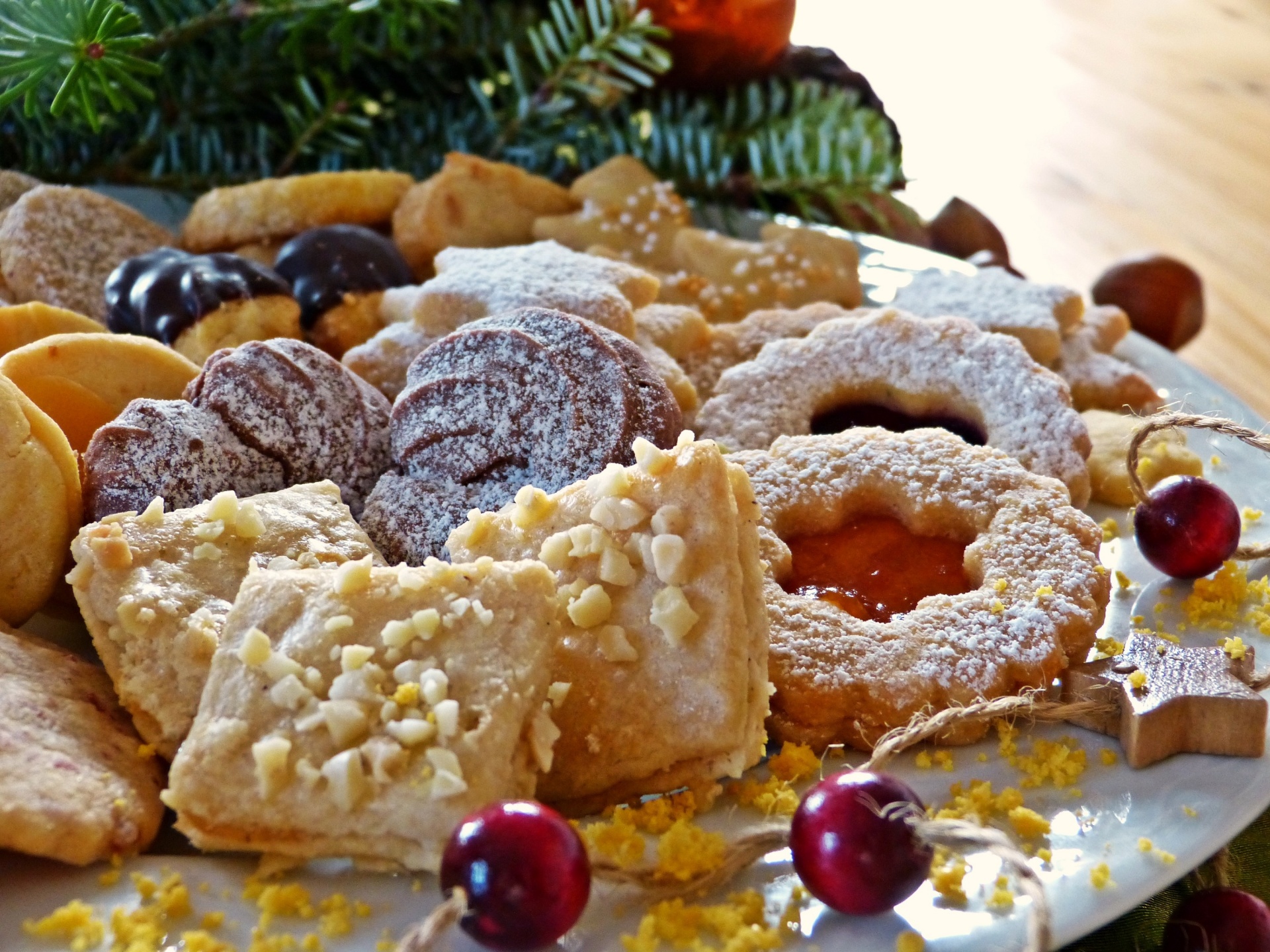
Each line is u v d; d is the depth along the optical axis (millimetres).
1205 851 205
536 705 202
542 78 337
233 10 305
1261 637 240
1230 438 283
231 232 302
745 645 210
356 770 194
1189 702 215
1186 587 249
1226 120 450
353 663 201
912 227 358
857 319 284
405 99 346
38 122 309
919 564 248
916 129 440
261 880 199
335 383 251
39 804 197
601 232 317
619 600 213
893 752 206
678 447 219
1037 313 298
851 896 191
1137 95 468
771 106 347
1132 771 216
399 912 196
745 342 293
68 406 246
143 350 251
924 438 258
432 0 302
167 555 220
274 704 200
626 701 209
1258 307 370
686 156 336
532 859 184
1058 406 267
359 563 208
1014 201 409
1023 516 244
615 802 212
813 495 249
